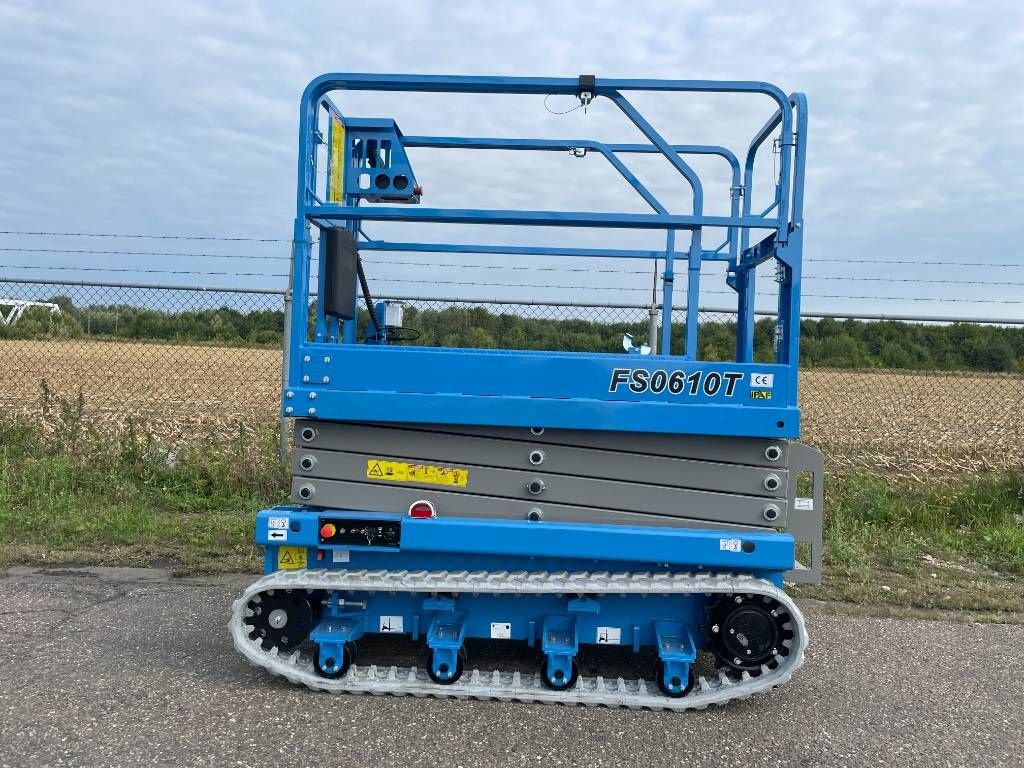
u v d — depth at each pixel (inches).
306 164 144.6
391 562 147.3
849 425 449.4
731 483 141.4
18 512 250.1
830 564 228.8
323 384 142.6
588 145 180.5
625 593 140.9
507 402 139.6
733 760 123.0
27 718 129.0
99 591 195.3
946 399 472.7
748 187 184.7
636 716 137.3
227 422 362.6
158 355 418.9
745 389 138.1
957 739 131.4
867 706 143.4
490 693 140.1
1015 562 232.7
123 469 283.9
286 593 145.6
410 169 167.2
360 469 145.7
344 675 142.6
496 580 140.1
